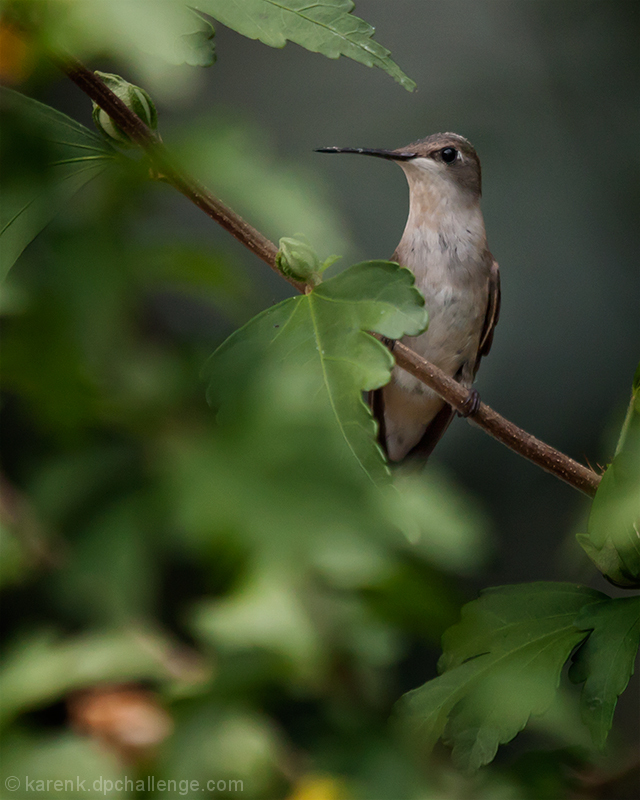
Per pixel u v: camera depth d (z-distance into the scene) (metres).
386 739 0.79
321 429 0.63
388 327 0.89
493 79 4.24
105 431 0.64
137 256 0.66
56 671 0.85
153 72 0.64
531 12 4.35
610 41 4.26
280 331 0.91
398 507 0.67
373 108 4.16
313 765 0.77
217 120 0.62
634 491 1.00
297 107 4.13
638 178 4.02
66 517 0.63
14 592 0.74
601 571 1.12
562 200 4.05
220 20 0.86
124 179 0.69
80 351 0.63
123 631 0.88
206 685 0.80
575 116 4.19
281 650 0.77
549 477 3.72
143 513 0.60
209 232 2.98
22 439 0.73
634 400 1.04
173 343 0.68
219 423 0.63
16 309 0.63
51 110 0.86
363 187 3.96
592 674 1.03
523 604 1.10
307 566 0.63
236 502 0.58
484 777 0.95
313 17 0.87
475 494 3.72
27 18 0.66
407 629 0.73
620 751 1.10
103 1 0.64
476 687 0.99
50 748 0.79
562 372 3.84
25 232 0.80
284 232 0.61
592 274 3.96
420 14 4.41
